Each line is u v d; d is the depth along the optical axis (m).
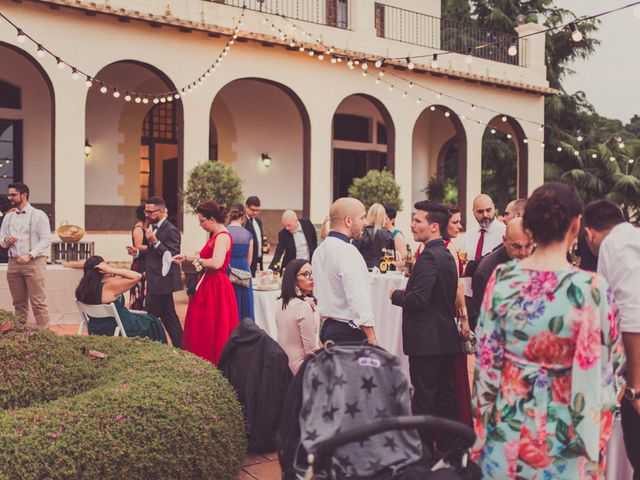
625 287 2.93
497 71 17.84
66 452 3.05
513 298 2.33
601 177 23.81
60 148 11.36
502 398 2.35
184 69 12.71
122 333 5.88
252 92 16.33
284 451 2.74
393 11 17.84
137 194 14.78
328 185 14.78
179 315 9.72
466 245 6.48
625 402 3.17
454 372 4.32
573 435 2.19
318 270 4.07
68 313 9.02
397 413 2.57
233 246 6.20
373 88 15.46
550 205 2.32
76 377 3.81
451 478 2.26
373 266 7.93
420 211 4.25
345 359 2.62
